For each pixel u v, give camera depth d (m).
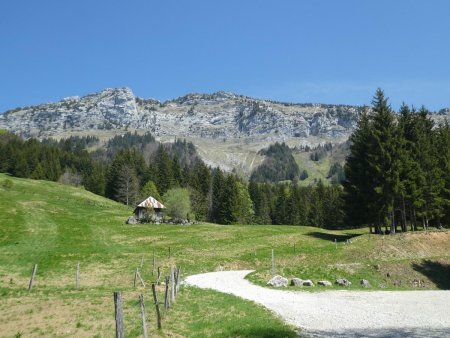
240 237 71.75
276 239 67.12
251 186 161.38
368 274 42.22
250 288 34.06
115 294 14.45
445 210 69.19
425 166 67.25
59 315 23.64
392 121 64.44
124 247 62.06
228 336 17.70
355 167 68.44
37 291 32.12
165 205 104.12
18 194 117.31
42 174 163.38
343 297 30.02
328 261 49.88
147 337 17.38
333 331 18.88
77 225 83.50
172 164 160.88
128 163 158.62
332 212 124.94
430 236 56.88
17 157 163.75
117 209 120.94
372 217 65.31
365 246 53.56
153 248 61.03
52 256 51.81
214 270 48.12
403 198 64.12
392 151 62.03
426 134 73.69
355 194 67.62
